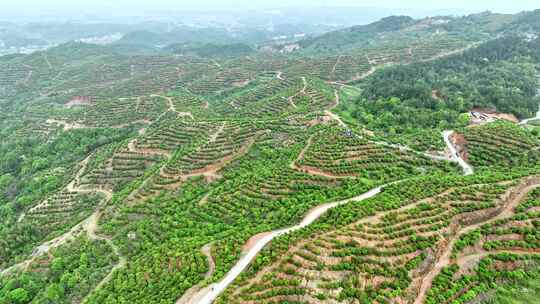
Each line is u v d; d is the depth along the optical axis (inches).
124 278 2960.1
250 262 2723.9
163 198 4252.0
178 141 5551.2
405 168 4185.5
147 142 5590.6
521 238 2711.6
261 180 4121.6
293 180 4082.2
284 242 2765.7
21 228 4050.2
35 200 4852.4
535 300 2278.5
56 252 3567.9
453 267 2466.8
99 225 4020.7
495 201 3031.5
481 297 2294.5
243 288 2388.0
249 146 5216.5
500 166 4062.5
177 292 2511.1
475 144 4473.4
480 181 3435.0
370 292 2260.1
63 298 2982.3
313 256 2539.4
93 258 3454.7
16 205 4849.9
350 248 2581.2
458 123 5393.7
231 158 4943.4
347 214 3046.3
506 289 2351.1
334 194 3722.9
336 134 4916.3
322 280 2349.9
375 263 2459.4
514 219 2847.0
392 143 4719.5
